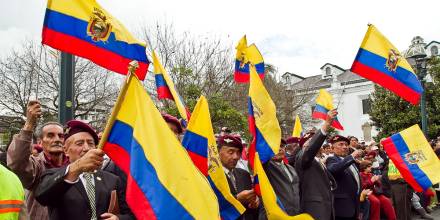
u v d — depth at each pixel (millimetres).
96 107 23828
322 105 10453
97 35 4934
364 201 8883
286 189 5703
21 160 3736
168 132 3365
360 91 38500
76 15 4840
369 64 7051
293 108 30094
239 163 6906
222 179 4855
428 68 24328
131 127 3381
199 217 3193
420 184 7754
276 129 5586
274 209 4730
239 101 20422
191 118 4938
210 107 14578
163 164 3238
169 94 6965
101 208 3604
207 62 20297
